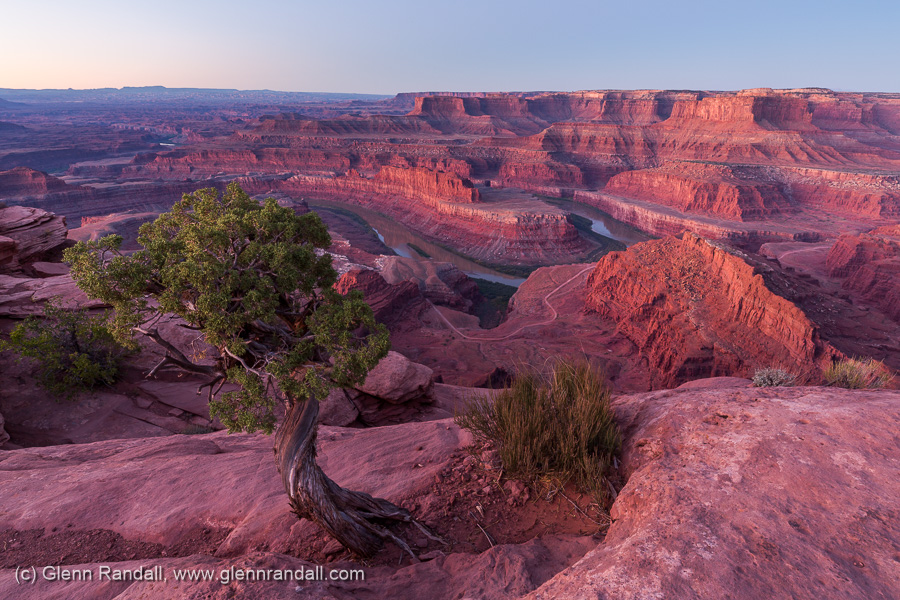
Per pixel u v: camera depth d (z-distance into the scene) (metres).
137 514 9.57
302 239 8.24
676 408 7.60
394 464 9.93
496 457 8.52
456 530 7.12
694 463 5.81
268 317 6.93
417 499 8.07
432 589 5.63
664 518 4.77
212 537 8.78
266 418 7.04
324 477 7.19
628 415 8.36
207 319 6.57
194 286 6.62
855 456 5.29
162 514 9.45
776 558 3.92
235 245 7.57
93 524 9.35
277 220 7.72
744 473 5.32
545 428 7.73
